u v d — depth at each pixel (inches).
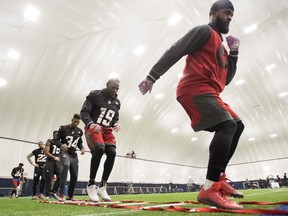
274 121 957.8
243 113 956.0
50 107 546.0
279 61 629.3
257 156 1167.6
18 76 456.1
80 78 535.8
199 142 1161.4
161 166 1002.1
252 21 496.4
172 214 56.4
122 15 426.0
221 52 71.2
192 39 67.6
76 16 392.5
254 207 68.6
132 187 796.0
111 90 133.3
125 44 510.3
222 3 73.5
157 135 898.7
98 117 130.1
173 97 765.3
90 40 462.3
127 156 806.5
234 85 778.2
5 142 498.6
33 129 542.9
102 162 709.9
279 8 466.9
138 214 59.9
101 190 128.0
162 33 512.7
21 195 504.7
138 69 599.2
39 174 292.4
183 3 427.5
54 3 350.3
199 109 63.7
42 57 448.5
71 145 173.5
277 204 76.2
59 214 67.6
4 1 319.3
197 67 67.5
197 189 1241.4
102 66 539.2
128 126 752.3
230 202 58.8
